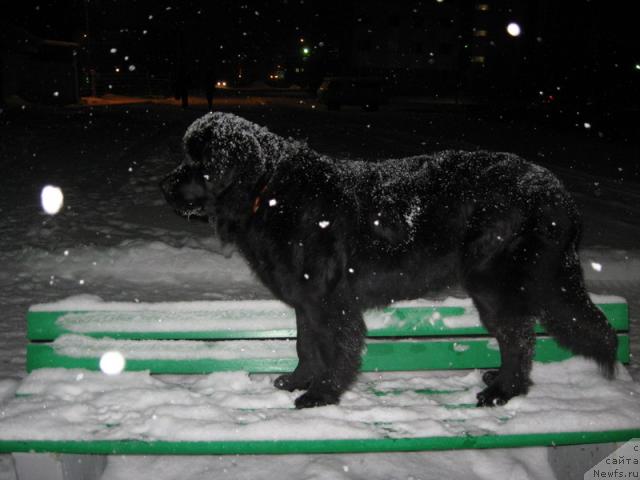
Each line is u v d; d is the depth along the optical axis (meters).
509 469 1.61
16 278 3.21
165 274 3.31
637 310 2.91
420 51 29.39
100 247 3.62
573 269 1.59
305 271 1.57
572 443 1.39
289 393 1.68
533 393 1.58
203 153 1.64
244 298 2.96
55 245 3.71
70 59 17.67
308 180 1.61
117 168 6.40
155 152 7.51
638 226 4.62
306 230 1.57
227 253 2.34
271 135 1.69
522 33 23.56
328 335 1.61
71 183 5.60
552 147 9.50
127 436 1.35
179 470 1.61
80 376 1.63
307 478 1.54
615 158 8.48
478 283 1.62
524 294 1.58
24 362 2.21
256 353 1.73
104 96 22.17
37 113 12.52
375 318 1.74
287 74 35.06
